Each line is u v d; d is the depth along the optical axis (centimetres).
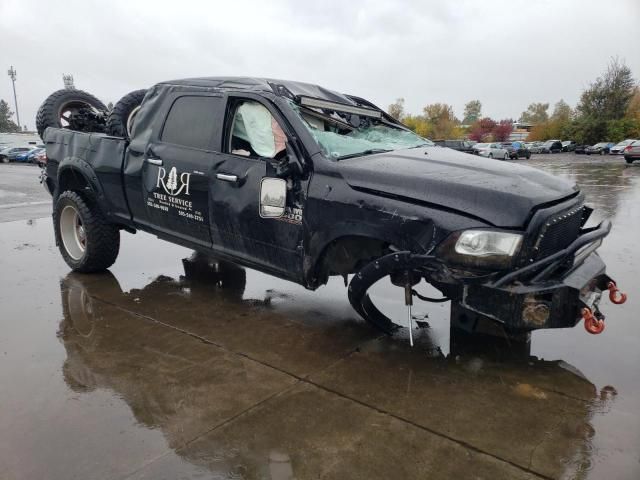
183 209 441
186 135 441
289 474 244
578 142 6388
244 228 397
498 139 8525
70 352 371
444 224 299
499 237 291
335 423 285
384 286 533
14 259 625
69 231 567
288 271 384
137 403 304
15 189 1616
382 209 320
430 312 456
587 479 241
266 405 303
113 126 521
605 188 1452
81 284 527
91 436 271
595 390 323
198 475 243
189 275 561
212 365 354
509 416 294
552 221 308
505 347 382
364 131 457
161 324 425
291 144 364
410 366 354
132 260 619
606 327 419
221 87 432
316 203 350
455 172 332
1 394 312
